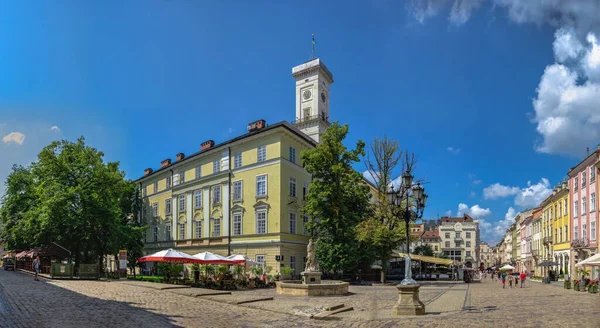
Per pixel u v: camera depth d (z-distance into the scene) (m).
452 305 21.31
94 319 14.66
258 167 44.84
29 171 51.84
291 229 43.88
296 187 45.56
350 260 40.09
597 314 16.67
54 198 40.62
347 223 41.50
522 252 99.31
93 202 44.12
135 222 63.34
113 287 27.39
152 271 52.09
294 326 14.55
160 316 15.92
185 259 31.61
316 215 41.25
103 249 48.62
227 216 47.00
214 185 49.56
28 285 27.86
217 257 33.09
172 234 55.81
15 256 57.47
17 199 50.81
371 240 40.22
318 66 69.50
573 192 54.56
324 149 41.31
